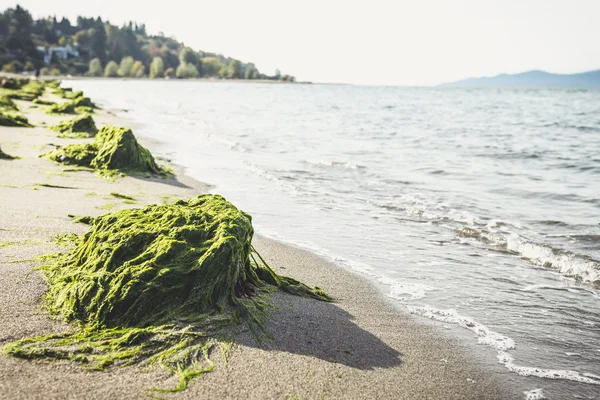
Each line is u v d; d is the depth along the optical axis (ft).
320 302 22.00
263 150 71.31
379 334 19.57
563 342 19.74
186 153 65.00
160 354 15.61
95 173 43.39
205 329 17.07
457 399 15.66
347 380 15.87
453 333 20.17
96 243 19.83
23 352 14.70
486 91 582.76
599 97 375.66
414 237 33.14
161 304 17.48
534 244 30.66
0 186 34.76
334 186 48.42
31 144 54.49
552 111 199.52
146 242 19.17
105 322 16.90
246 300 19.61
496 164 65.62
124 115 121.70
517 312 22.36
